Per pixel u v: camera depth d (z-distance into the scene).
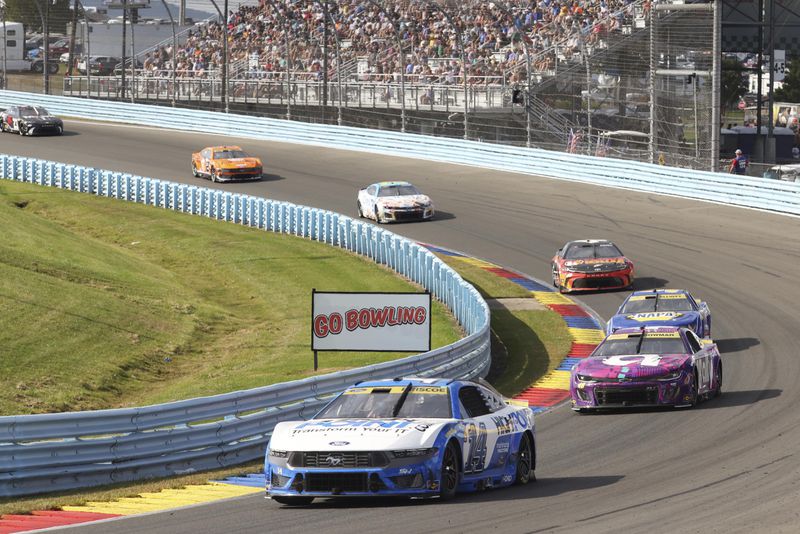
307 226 103.44
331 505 29.38
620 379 44.88
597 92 139.38
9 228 95.50
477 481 30.16
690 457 35.47
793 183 101.31
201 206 114.38
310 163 137.75
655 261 87.06
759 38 154.38
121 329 71.69
